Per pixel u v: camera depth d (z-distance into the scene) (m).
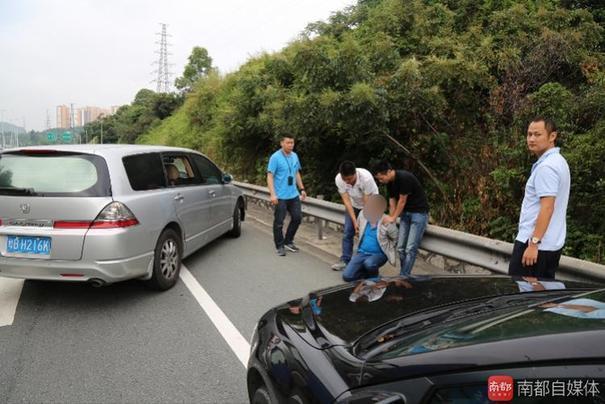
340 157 9.97
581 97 6.35
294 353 2.04
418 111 7.93
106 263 4.30
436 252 5.26
